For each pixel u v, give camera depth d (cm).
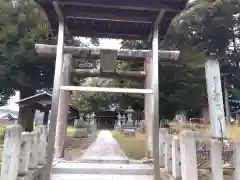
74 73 702
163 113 2464
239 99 3025
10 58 1902
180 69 2100
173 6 464
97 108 3192
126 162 619
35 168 481
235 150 445
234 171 440
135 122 2364
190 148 428
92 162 610
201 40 2612
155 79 496
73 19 585
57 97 468
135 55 549
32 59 1897
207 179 448
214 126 1062
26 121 1953
